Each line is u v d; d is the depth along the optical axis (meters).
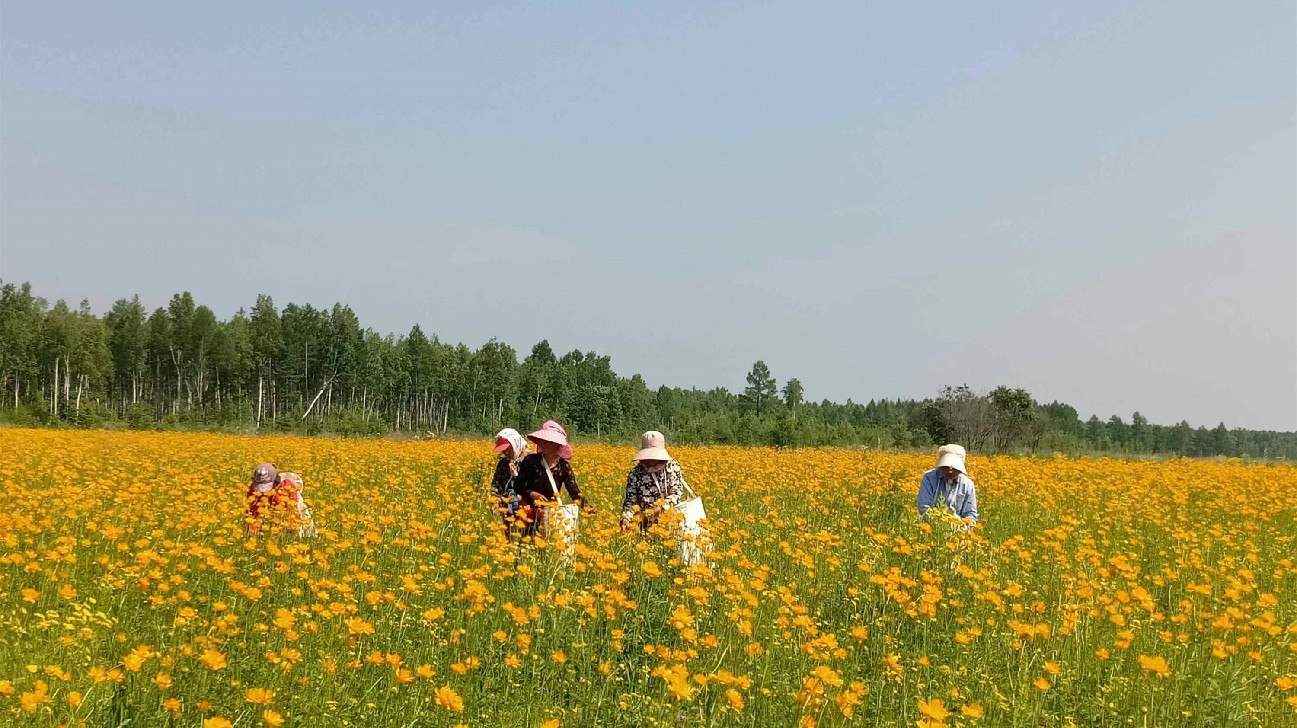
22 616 6.03
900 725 5.36
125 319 77.94
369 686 5.22
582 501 9.24
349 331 82.62
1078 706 5.64
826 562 8.52
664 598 7.17
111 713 4.59
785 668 6.02
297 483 9.73
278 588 7.13
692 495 8.78
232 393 83.25
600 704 5.23
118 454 19.45
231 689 5.00
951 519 8.59
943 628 7.09
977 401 45.88
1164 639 6.33
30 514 9.34
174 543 8.05
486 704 5.27
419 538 8.61
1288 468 25.27
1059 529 9.38
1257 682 6.00
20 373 72.31
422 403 87.56
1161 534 11.53
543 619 6.30
